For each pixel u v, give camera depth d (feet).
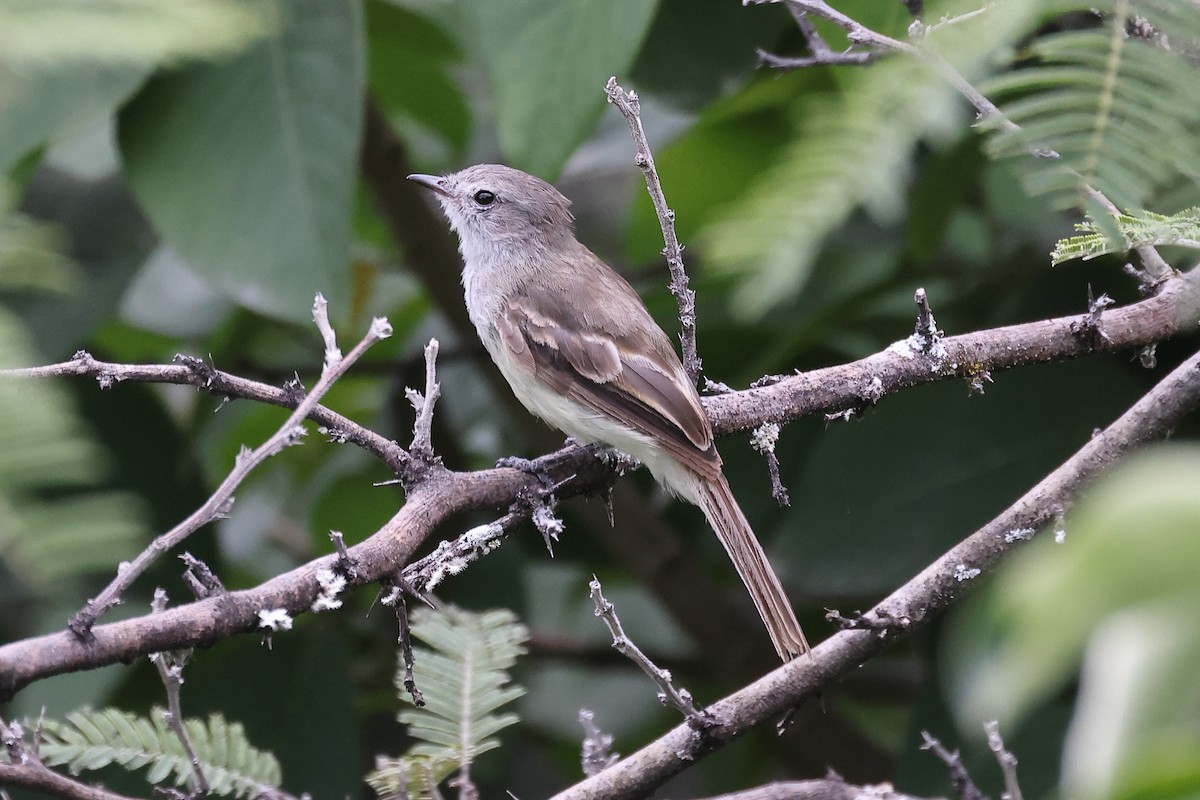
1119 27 8.59
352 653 45.96
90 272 42.91
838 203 7.37
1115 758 6.49
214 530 43.47
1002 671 6.75
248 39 8.34
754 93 34.06
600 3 26.73
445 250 48.44
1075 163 8.41
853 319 44.98
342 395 54.03
